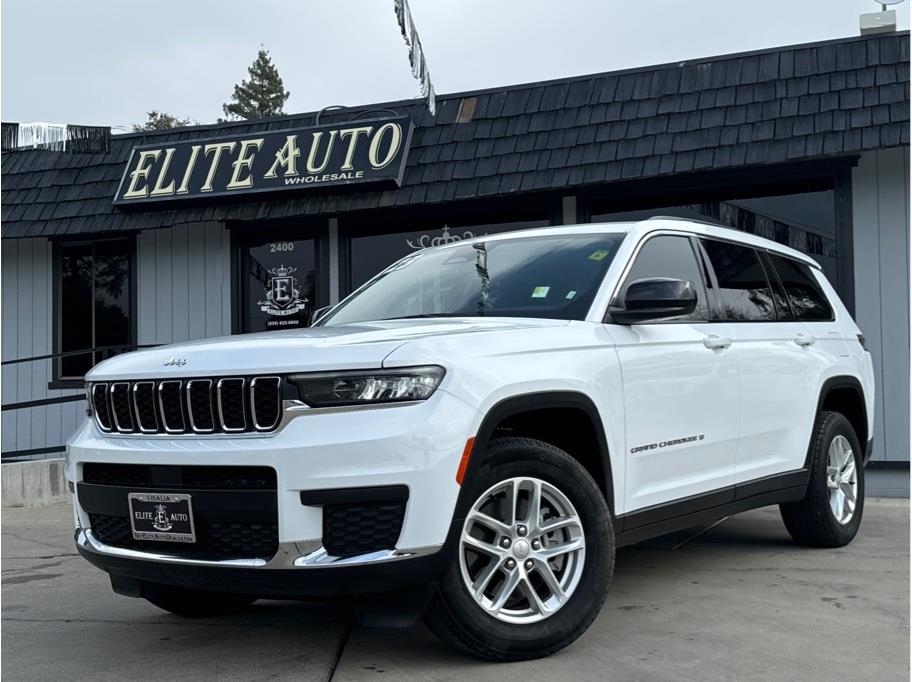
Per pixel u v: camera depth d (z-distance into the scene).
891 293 8.18
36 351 11.39
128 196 10.26
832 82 8.14
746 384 4.79
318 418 3.20
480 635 3.34
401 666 3.44
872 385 6.23
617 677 3.28
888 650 3.60
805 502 5.50
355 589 3.12
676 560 5.36
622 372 3.95
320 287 10.34
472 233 9.88
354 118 10.09
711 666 3.40
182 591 4.09
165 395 3.47
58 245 11.38
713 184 8.76
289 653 3.67
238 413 3.33
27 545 6.47
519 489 3.51
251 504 3.20
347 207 9.49
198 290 10.85
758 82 8.43
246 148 10.00
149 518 3.42
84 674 3.47
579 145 8.84
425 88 6.99
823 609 4.21
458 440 3.22
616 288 4.18
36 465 8.62
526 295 4.25
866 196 8.27
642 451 4.04
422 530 3.14
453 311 4.33
